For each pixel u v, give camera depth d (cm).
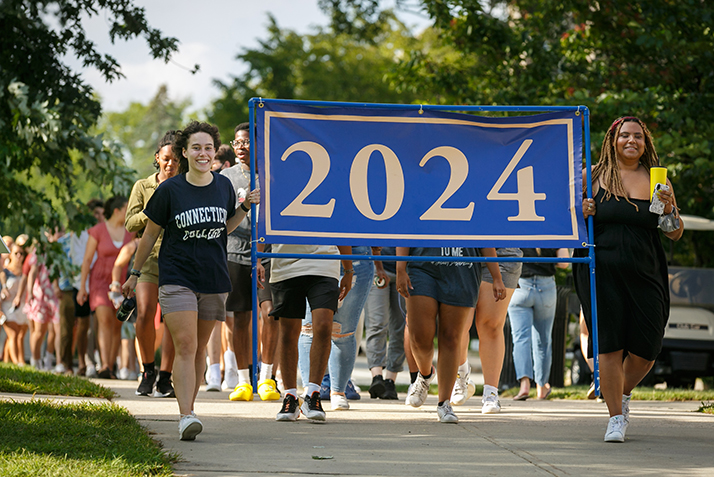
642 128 1839
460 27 4969
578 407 2505
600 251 1802
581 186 1981
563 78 4922
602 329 1764
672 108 4138
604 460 1470
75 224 3525
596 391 1836
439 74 5244
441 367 1970
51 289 3997
